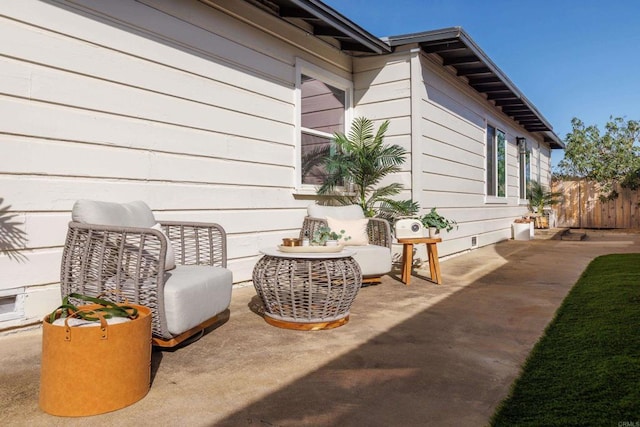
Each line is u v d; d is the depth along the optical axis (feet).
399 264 18.15
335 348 8.28
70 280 8.08
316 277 9.46
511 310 11.16
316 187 17.06
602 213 43.01
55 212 9.48
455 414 5.69
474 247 25.25
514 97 26.55
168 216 11.82
